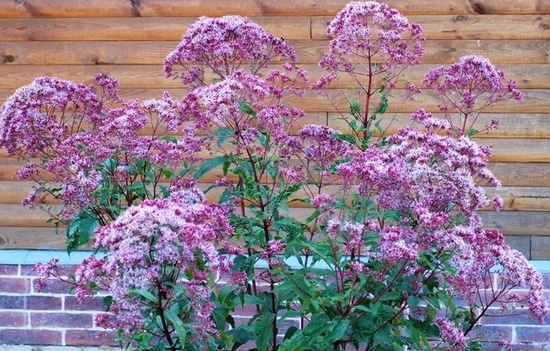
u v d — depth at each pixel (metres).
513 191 4.16
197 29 3.09
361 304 2.53
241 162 2.99
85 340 4.34
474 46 4.08
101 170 2.90
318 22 4.11
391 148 2.72
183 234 2.17
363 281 2.39
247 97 3.03
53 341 4.36
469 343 3.02
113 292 2.14
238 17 3.12
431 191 2.50
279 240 2.86
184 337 2.25
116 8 4.16
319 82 3.36
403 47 3.27
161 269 2.27
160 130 4.20
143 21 4.17
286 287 2.61
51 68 4.23
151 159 2.90
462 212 2.66
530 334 4.13
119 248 2.14
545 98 4.08
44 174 4.26
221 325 2.84
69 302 4.31
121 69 4.22
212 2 4.13
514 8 4.03
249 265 2.82
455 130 3.25
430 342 3.52
